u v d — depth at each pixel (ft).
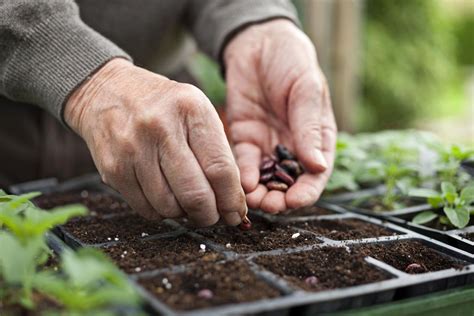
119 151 1.98
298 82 2.42
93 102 2.03
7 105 2.90
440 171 2.68
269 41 2.57
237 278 1.82
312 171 2.31
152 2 2.85
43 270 1.86
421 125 10.12
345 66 4.77
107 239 2.10
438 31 9.69
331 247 2.03
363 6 8.74
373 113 9.09
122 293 1.57
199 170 1.98
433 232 2.20
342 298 1.72
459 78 14.43
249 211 2.38
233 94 2.58
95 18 2.75
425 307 1.78
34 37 2.07
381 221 2.30
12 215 1.78
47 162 2.99
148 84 2.00
